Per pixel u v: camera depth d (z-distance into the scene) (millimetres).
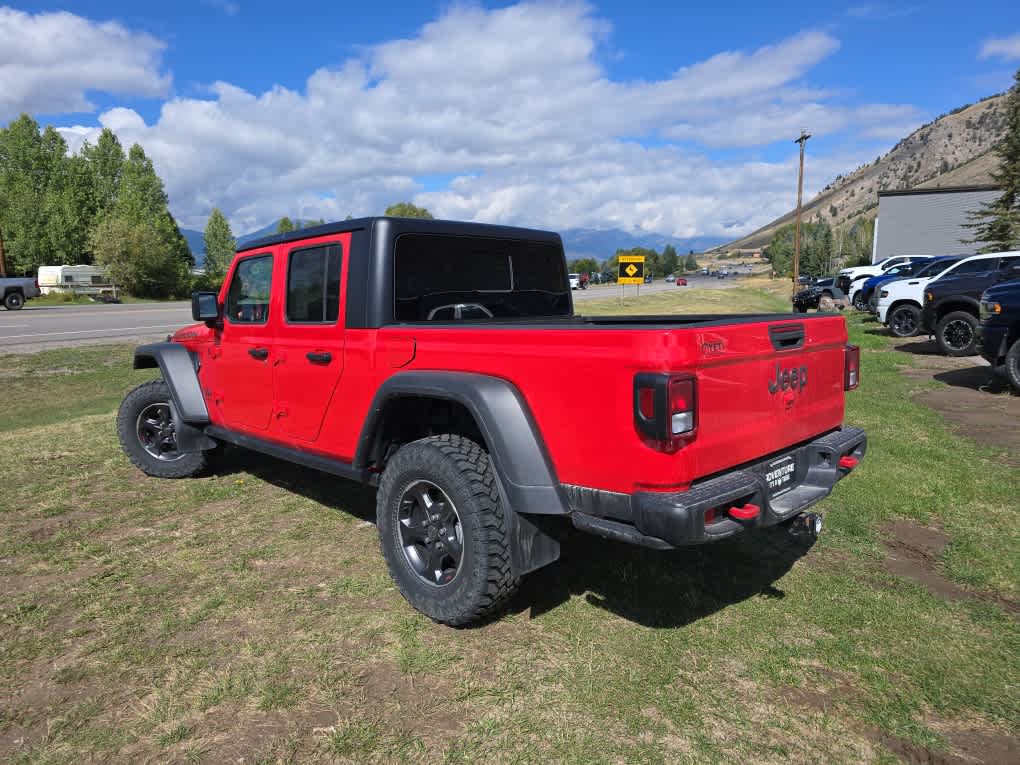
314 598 3330
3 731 2383
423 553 3217
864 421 6863
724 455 2635
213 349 4723
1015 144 35625
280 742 2311
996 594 3355
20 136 70062
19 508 4637
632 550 3850
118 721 2430
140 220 70312
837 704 2506
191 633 3014
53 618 3150
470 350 2980
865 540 3973
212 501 4777
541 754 2252
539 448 2740
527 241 4328
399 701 2529
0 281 31250
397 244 3496
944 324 11914
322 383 3734
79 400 10383
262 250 4133
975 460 5492
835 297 27250
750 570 3600
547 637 2961
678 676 2676
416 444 3059
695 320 3670
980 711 2467
